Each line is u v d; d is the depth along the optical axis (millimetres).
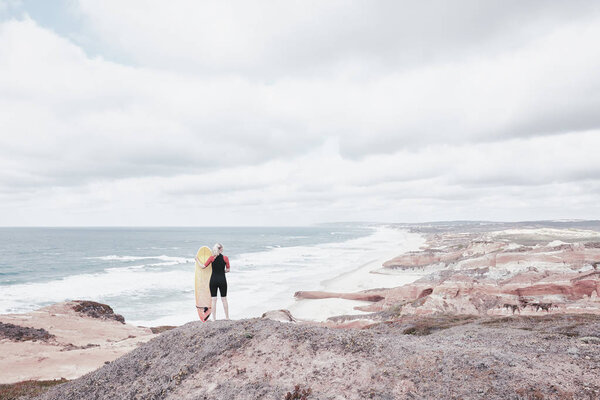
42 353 17062
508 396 5418
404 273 49375
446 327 16344
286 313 23078
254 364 7551
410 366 6598
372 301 33531
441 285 24422
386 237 178750
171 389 7492
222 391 6859
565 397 5367
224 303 10836
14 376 14039
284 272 52688
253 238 180875
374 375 6418
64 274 53969
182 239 167500
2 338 18844
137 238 175250
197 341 9141
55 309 25500
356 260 69250
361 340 7941
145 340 20406
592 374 6223
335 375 6621
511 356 6977
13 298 36969
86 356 16812
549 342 9352
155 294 38219
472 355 6859
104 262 70875
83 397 8273
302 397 6125
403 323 18859
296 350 7770
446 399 5512
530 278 22391
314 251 94125
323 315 28859
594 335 10836
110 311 27781
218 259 10828
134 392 7809
